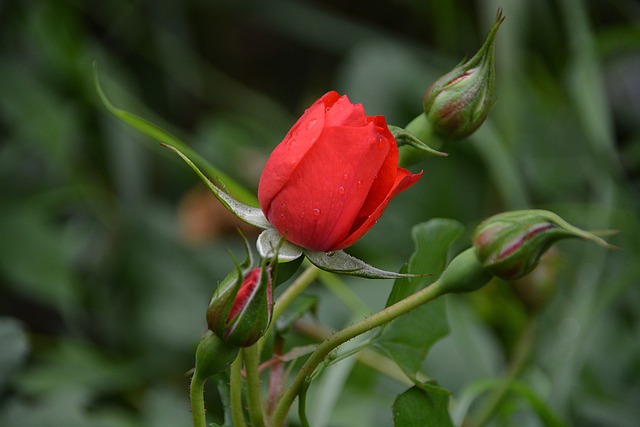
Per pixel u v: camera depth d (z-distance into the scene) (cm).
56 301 104
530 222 67
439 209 114
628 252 105
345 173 65
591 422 91
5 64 110
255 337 65
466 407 79
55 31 112
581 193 118
